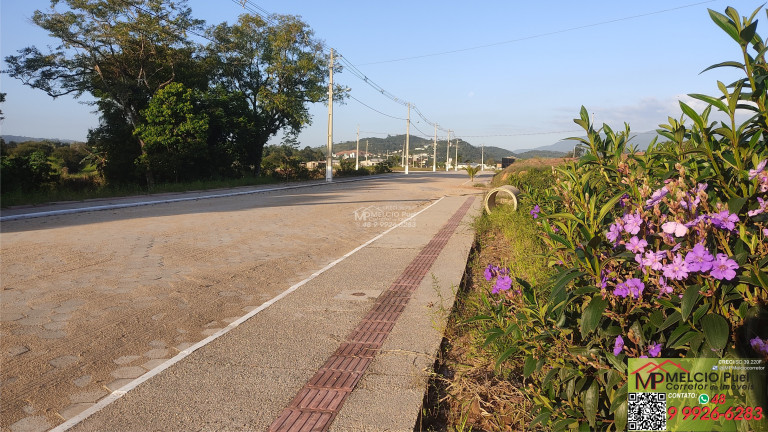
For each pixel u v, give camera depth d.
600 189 3.40
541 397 2.64
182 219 12.67
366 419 2.94
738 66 2.14
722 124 2.20
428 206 17.70
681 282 2.16
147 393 3.33
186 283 6.34
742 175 2.20
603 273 2.33
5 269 6.85
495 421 3.09
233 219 12.88
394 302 5.44
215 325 4.83
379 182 37.94
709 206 2.29
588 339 2.58
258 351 4.06
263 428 2.88
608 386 2.26
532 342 2.69
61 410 3.16
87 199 18.47
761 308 1.97
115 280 6.40
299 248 9.03
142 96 29.36
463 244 9.09
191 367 3.75
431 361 3.79
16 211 13.73
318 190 26.98
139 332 4.58
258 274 6.94
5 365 3.82
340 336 4.40
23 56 26.30
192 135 28.50
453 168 110.44
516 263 6.95
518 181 19.05
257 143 38.75
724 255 1.93
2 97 21.11
